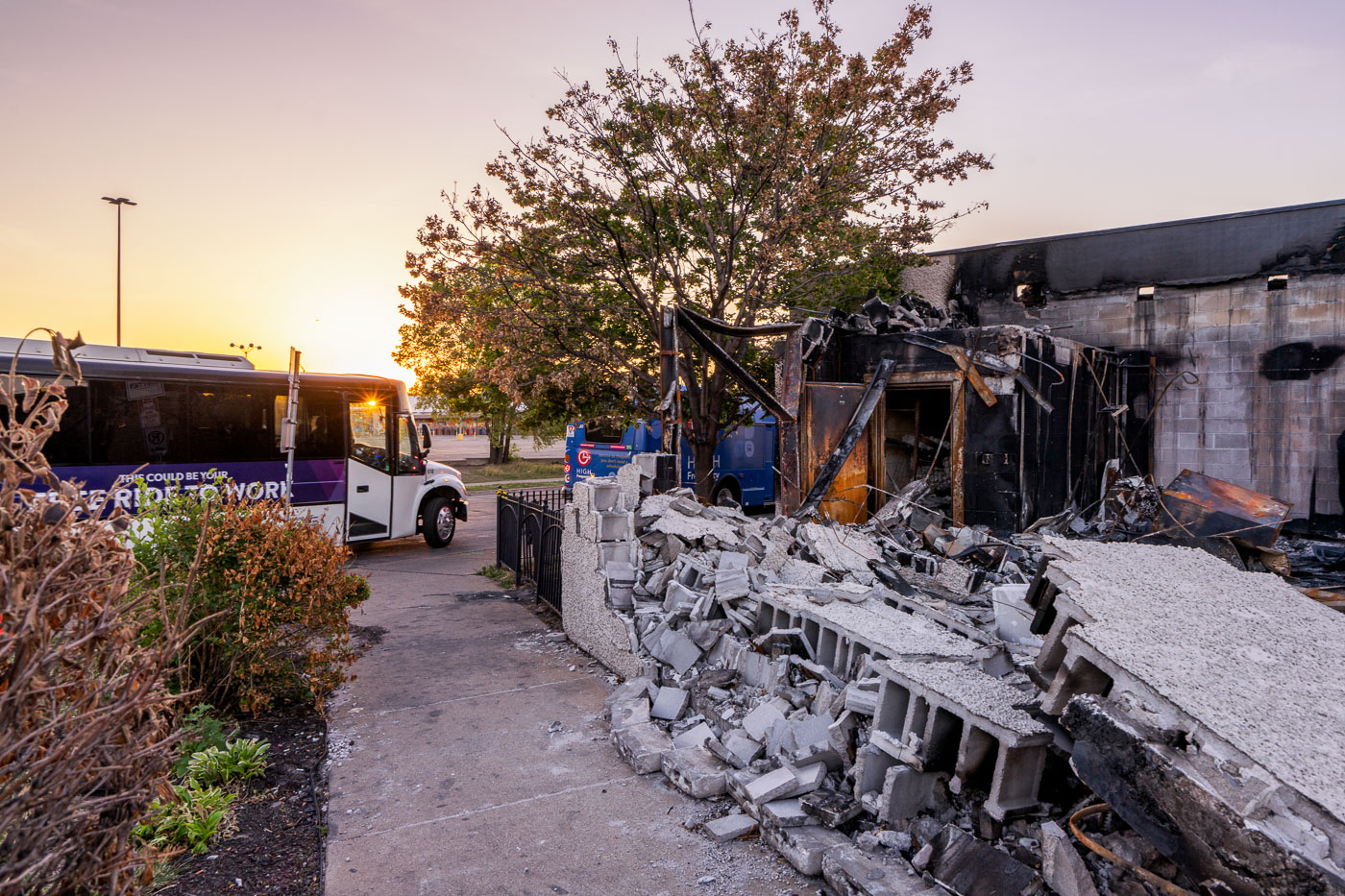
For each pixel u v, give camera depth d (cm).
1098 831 326
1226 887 237
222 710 545
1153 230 1269
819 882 359
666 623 614
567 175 1054
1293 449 1171
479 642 757
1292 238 1166
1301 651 298
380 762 488
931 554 771
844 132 1031
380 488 1300
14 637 185
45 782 194
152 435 1066
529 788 454
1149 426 1273
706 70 998
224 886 353
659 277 1090
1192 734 251
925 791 372
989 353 960
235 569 534
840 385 1011
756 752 450
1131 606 325
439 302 1059
